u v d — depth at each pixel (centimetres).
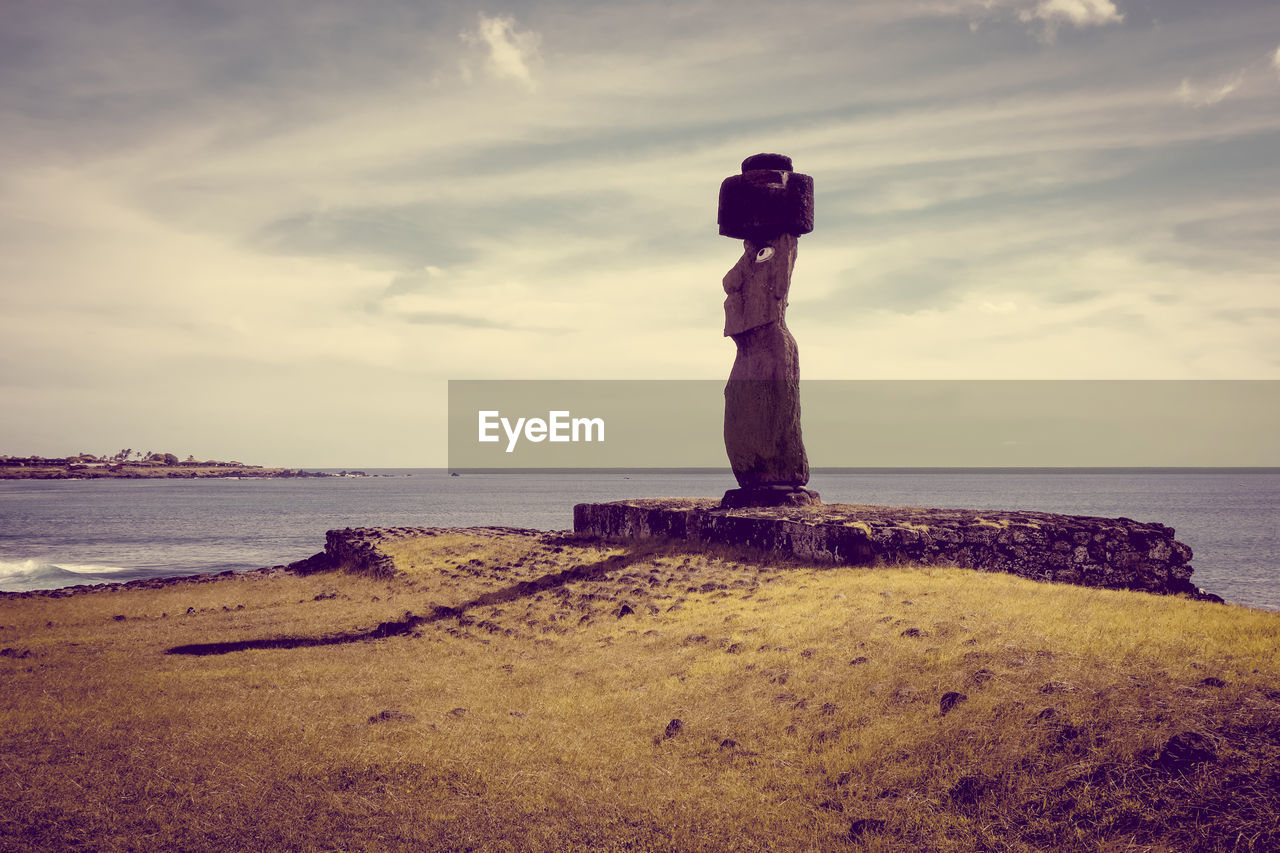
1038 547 1448
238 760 845
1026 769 650
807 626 1104
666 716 927
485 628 1480
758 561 1578
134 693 1122
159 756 858
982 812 624
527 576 1878
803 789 715
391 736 910
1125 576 1452
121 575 4178
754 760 781
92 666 1323
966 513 1691
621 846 657
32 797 753
